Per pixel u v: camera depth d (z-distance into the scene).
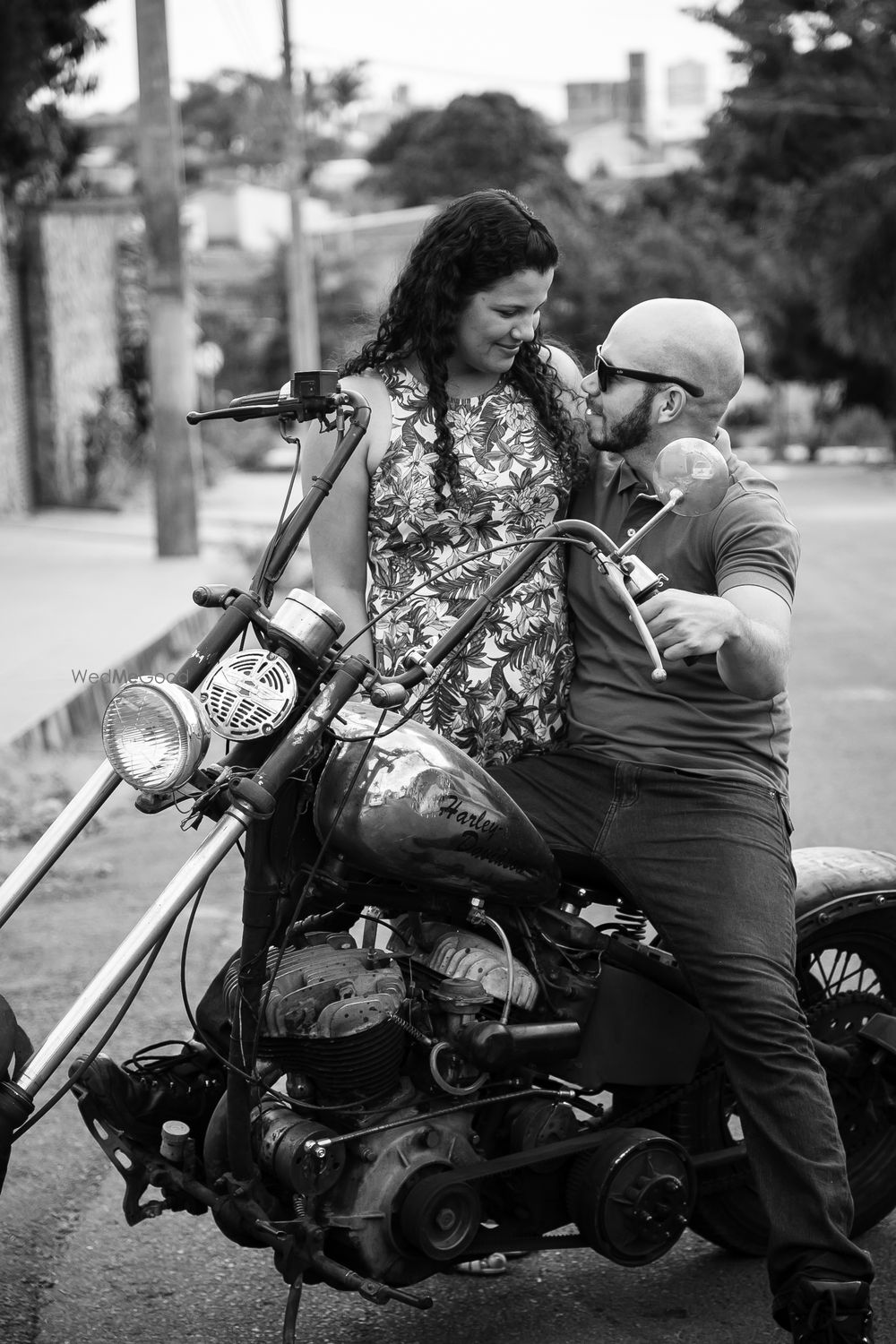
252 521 21.28
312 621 2.45
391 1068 2.59
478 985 2.64
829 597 14.34
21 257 21.78
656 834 2.81
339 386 2.76
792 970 2.73
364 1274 2.61
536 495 2.93
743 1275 3.14
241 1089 2.49
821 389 49.72
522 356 2.99
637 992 2.86
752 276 45.44
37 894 5.55
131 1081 2.70
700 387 2.85
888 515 25.27
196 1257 3.20
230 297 57.56
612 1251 2.75
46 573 14.20
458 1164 2.63
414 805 2.51
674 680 2.90
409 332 2.90
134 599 12.27
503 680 2.89
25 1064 2.46
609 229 49.41
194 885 2.35
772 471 42.50
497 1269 3.12
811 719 8.63
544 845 2.69
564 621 2.99
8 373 21.05
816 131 36.50
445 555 2.90
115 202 22.86
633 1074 2.86
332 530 2.91
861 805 6.62
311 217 74.06
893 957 3.33
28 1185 3.48
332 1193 2.59
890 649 11.23
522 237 2.79
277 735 2.46
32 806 6.67
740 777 2.85
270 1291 3.06
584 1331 2.92
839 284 33.31
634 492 2.99
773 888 2.76
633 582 2.51
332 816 2.52
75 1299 3.03
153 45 15.16
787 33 36.34
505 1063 2.64
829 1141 2.63
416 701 2.81
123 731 2.30
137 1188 2.74
